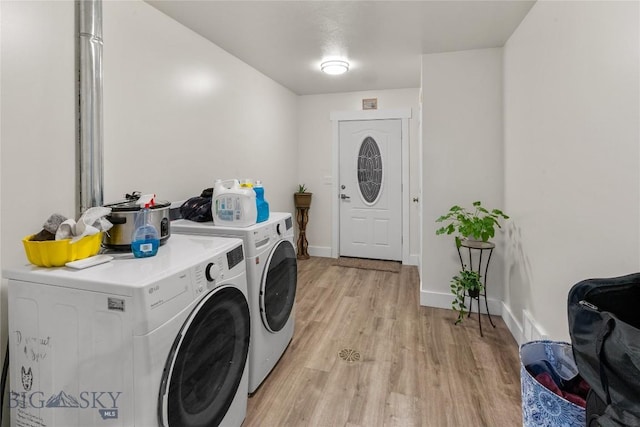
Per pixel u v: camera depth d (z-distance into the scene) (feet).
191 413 3.97
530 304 7.00
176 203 7.43
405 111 14.06
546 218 6.14
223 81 9.34
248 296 5.73
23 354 3.77
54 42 5.02
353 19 7.50
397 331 8.34
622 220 3.96
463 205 9.50
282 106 13.46
